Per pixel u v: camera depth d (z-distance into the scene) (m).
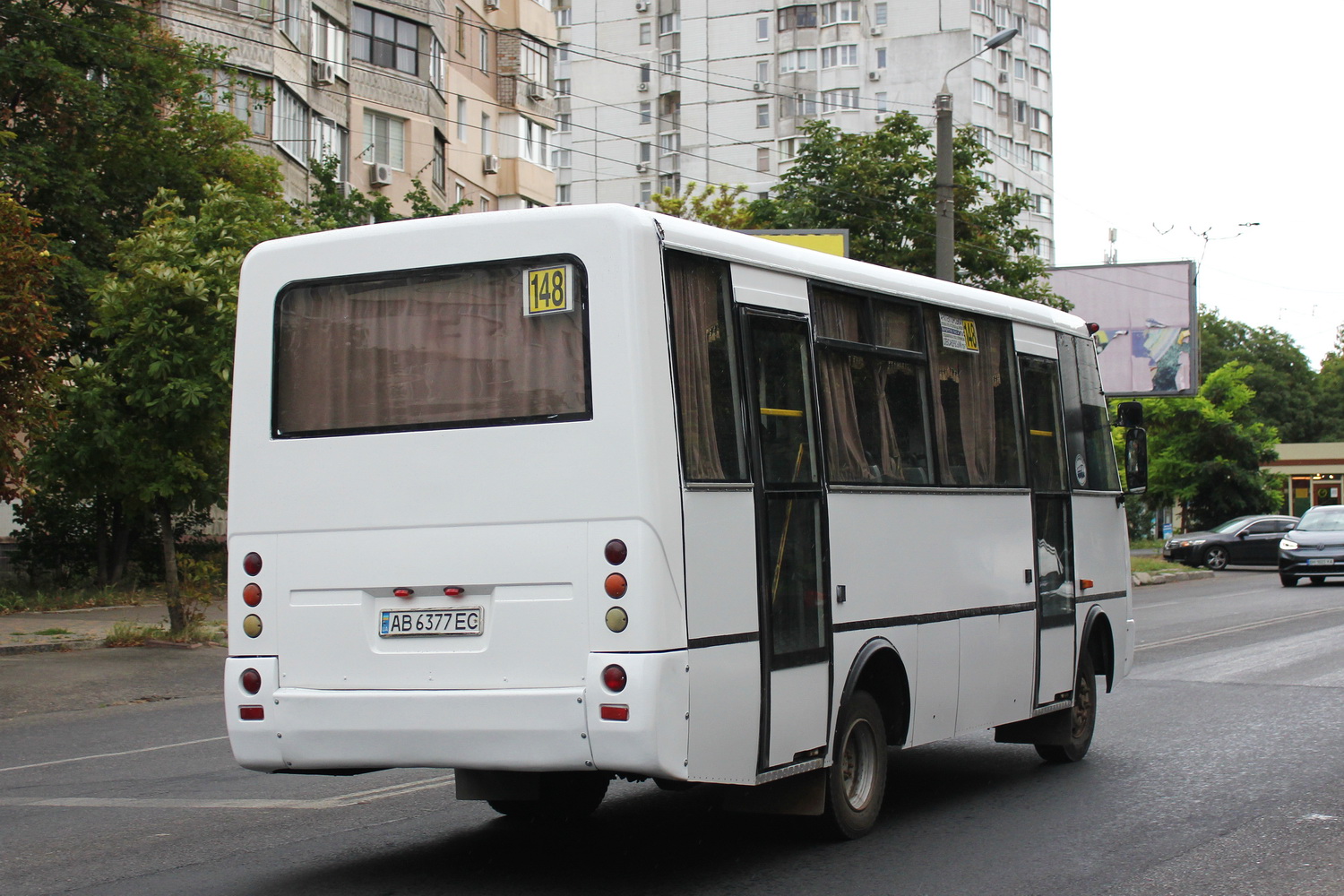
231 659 6.82
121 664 17.16
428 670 6.39
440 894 6.46
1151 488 50.69
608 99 80.94
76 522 28.11
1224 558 41.25
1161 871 6.91
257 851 7.40
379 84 39.62
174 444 18.34
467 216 6.57
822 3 75.69
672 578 6.09
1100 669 10.80
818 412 7.30
